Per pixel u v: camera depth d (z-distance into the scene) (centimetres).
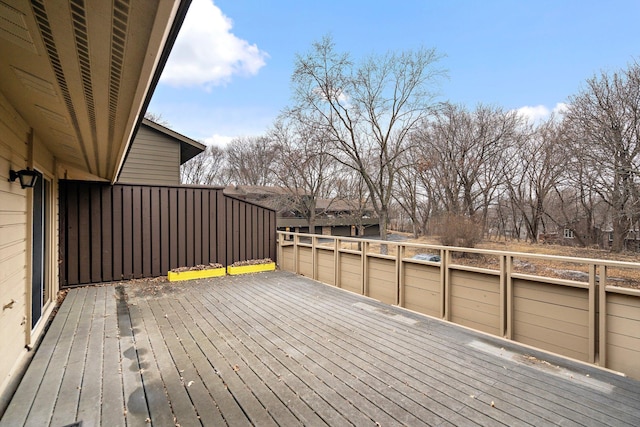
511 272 332
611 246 1397
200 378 236
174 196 617
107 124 229
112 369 248
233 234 682
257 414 193
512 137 1708
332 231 2655
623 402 206
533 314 320
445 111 1312
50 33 117
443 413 195
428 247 415
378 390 220
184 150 995
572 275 551
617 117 1191
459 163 1717
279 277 602
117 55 129
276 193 2166
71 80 159
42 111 228
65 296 461
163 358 268
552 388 222
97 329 333
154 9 97
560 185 1664
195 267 616
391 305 423
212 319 367
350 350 285
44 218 366
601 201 1509
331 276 582
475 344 297
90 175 567
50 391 216
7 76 175
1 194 214
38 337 307
